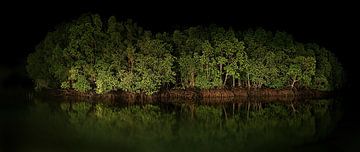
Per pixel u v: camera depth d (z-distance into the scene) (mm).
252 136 67875
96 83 95750
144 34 103375
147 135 67750
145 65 97750
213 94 101688
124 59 99875
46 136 66688
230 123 76938
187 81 103938
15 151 59031
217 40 104188
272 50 106500
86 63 98188
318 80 110125
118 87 98312
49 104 93500
